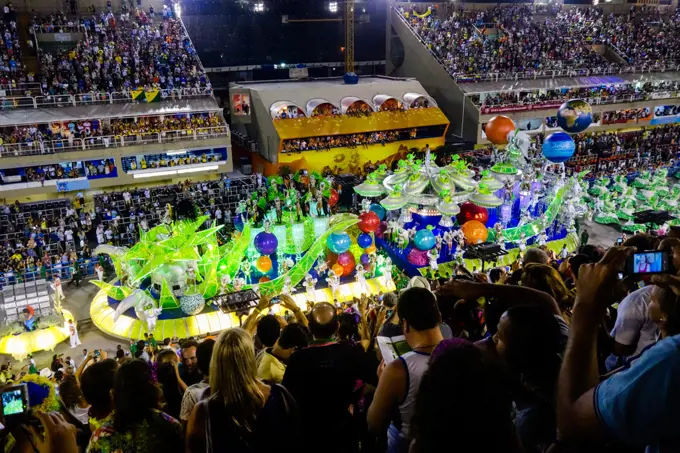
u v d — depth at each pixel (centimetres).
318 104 5134
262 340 772
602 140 5972
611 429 267
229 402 477
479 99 5906
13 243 3691
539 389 431
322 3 6253
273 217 3453
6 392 515
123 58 4981
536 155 4922
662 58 6794
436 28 6481
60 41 5066
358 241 3288
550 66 6334
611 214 4341
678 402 247
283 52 6262
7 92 4497
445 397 307
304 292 3144
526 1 7369
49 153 4162
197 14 5812
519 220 3806
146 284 3181
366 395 695
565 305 674
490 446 300
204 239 2945
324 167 5184
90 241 3978
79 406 821
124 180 4444
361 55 6688
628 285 440
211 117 4803
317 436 549
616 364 604
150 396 485
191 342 1006
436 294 828
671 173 5438
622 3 7562
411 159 3484
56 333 2827
